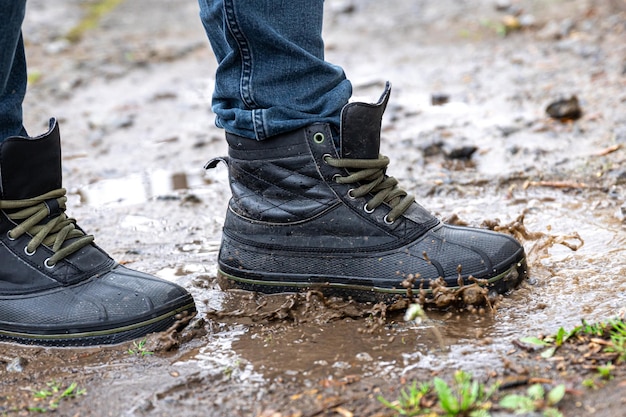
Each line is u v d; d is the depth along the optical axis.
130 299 1.79
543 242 2.22
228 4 1.74
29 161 1.78
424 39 5.45
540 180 2.90
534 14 5.56
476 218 2.57
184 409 1.52
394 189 1.93
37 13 6.74
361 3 6.67
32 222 1.81
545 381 1.49
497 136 3.42
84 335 1.78
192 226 2.68
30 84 4.77
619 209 2.50
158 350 1.75
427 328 1.78
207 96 4.50
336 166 1.86
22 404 1.58
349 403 1.50
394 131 3.63
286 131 1.85
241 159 1.94
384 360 1.65
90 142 3.77
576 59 4.49
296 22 1.81
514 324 1.77
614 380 1.47
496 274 1.88
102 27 6.29
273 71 1.81
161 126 3.99
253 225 1.97
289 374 1.62
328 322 1.85
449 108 3.92
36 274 1.81
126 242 2.56
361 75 4.70
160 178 3.24
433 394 1.50
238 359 1.70
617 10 5.28
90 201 3.00
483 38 5.30
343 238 1.91
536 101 3.87
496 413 1.42
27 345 1.81
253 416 1.48
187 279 2.19
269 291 1.99
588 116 3.53
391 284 1.88
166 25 6.35
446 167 3.14
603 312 1.79
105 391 1.60
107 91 4.69
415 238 1.89
